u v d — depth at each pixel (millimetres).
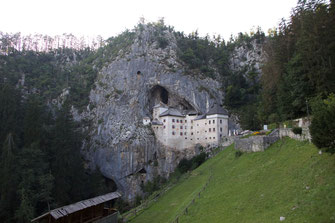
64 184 71688
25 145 69062
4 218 54781
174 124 105688
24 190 57000
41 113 89500
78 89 130250
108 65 126062
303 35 51688
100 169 104125
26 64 145500
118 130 107062
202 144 99812
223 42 160875
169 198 49125
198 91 113250
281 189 27047
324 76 44906
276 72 62125
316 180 23953
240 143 48938
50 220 33438
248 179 34812
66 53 186500
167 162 101750
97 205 41312
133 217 44094
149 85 116562
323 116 25688
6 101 71688
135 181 99625
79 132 108562
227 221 26031
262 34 147000
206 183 43969
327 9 49875
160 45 126000
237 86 118562
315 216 19078
